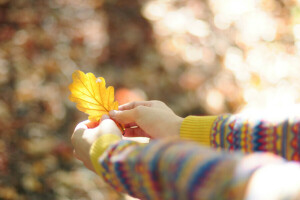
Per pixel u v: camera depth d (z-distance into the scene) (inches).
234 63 123.8
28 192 84.5
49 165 89.4
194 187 16.1
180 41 127.7
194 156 17.1
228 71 121.1
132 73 114.5
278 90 116.9
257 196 14.7
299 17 138.4
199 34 130.7
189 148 18.0
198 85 114.3
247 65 123.5
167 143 19.1
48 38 117.0
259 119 29.2
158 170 18.1
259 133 28.6
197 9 139.7
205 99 111.7
